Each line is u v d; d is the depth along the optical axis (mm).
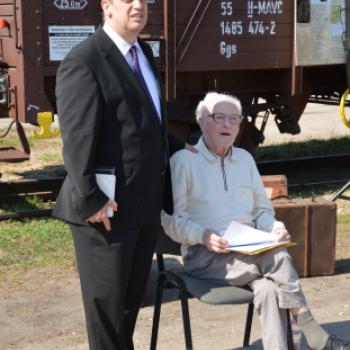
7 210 5898
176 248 3096
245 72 6598
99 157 2410
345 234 5441
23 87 4848
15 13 4773
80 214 2338
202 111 3014
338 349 2611
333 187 7188
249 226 3031
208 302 2586
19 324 3574
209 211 2979
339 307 3861
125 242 2459
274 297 2641
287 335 2693
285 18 6277
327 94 8367
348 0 6605
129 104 2396
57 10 4918
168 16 5449
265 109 6812
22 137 5641
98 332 2539
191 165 2980
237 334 3443
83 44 2369
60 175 7348
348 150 9578
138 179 2445
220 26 5891
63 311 3781
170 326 3559
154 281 4309
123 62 2412
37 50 4852
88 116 2295
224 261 2807
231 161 3041
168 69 5543
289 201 4332
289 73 6500
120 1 2363
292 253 4289
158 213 2592
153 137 2482
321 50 6520
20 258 4684
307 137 10914
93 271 2490
